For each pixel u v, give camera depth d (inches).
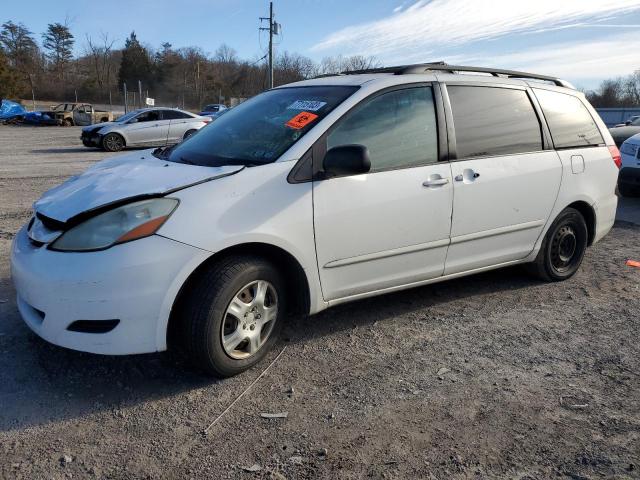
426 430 113.0
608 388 130.3
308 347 148.3
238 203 126.0
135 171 139.7
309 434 111.0
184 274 119.1
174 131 741.9
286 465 101.8
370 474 99.7
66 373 131.3
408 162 151.8
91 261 114.7
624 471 101.3
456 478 99.1
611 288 197.8
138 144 727.7
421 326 163.0
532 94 184.5
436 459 104.1
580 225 199.5
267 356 142.6
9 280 188.4
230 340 128.6
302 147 135.8
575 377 135.4
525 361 143.1
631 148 370.6
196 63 2913.4
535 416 118.4
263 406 120.6
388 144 148.9
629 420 117.3
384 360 142.1
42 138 965.2
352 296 149.3
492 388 129.6
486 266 176.2
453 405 122.1
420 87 157.5
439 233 158.4
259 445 107.4
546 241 191.2
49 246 120.2
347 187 139.8
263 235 127.3
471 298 185.3
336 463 102.5
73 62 3297.2
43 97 2581.2
